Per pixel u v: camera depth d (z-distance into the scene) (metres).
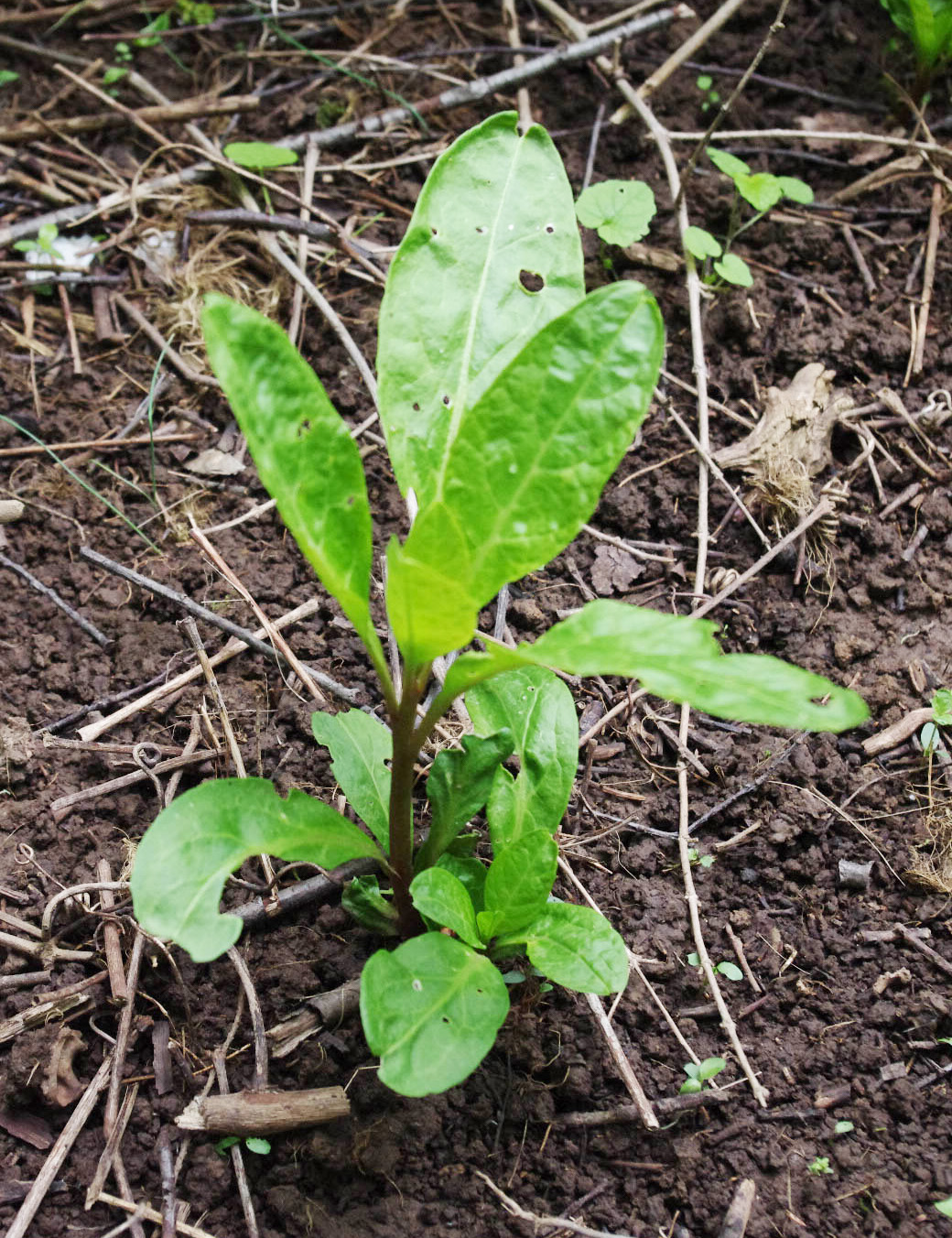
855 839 0.73
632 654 0.56
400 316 0.66
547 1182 0.66
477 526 0.60
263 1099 0.65
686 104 0.97
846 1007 0.69
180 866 0.60
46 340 0.88
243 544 0.81
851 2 1.03
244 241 0.92
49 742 0.74
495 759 0.67
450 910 0.63
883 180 0.94
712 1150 0.66
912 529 0.82
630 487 0.83
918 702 0.77
